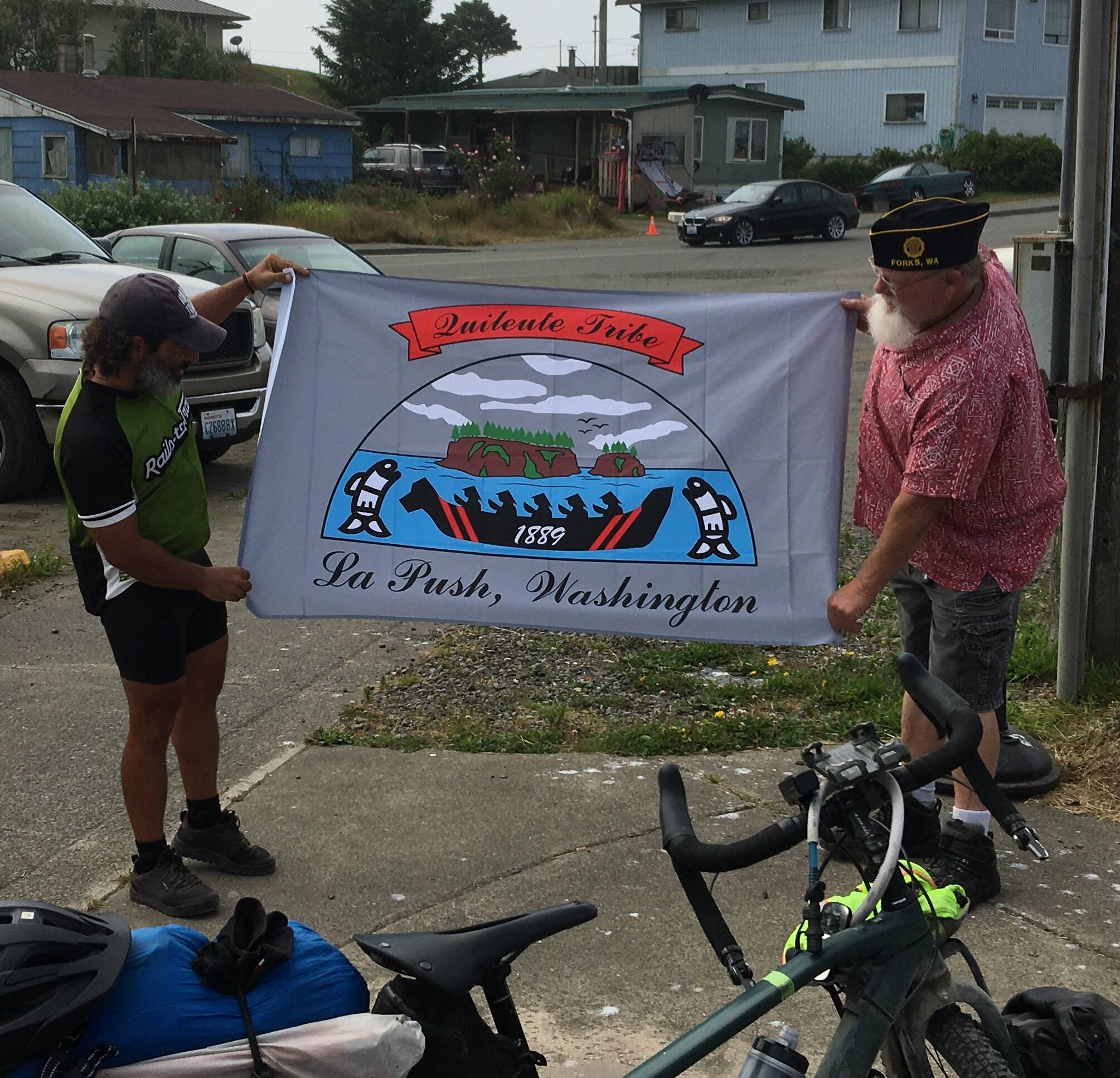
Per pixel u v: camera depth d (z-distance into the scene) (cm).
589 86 5784
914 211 333
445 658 599
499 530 409
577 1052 321
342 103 6650
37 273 922
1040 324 489
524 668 582
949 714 216
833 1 4838
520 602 411
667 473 405
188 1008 227
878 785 209
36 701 552
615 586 410
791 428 400
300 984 238
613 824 435
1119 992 342
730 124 4484
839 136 4944
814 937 203
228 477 986
